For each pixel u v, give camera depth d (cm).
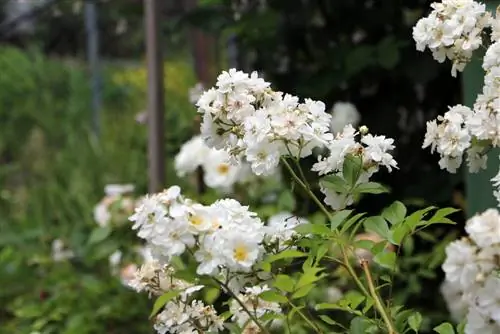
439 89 341
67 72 778
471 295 130
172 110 477
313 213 316
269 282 166
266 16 348
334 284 271
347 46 336
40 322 326
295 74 360
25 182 698
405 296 278
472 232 129
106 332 334
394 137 338
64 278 370
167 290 171
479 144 166
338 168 170
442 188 315
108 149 606
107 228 344
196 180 360
